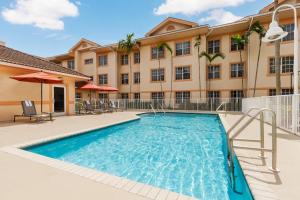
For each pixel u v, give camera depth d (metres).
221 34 21.28
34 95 12.57
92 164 5.31
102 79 28.28
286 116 7.59
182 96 22.67
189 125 12.22
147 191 2.78
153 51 24.61
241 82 20.42
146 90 24.80
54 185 2.96
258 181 3.02
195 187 3.92
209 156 5.97
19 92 11.59
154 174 4.61
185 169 4.90
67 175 3.35
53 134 7.09
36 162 4.00
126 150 6.67
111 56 27.38
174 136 8.93
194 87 21.80
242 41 18.97
